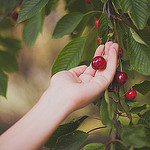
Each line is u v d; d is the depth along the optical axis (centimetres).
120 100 52
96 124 123
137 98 79
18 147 45
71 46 55
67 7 72
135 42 50
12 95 185
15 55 77
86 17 67
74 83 51
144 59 49
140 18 49
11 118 169
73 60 56
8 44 76
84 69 59
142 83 53
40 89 189
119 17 55
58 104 48
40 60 191
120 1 49
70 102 48
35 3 55
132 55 50
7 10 74
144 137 42
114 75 52
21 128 47
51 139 51
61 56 55
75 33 71
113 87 52
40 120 47
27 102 180
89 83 50
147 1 49
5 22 76
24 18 54
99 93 50
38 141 46
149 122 49
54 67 55
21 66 190
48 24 156
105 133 95
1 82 70
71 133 50
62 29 62
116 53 51
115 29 52
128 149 42
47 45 182
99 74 52
